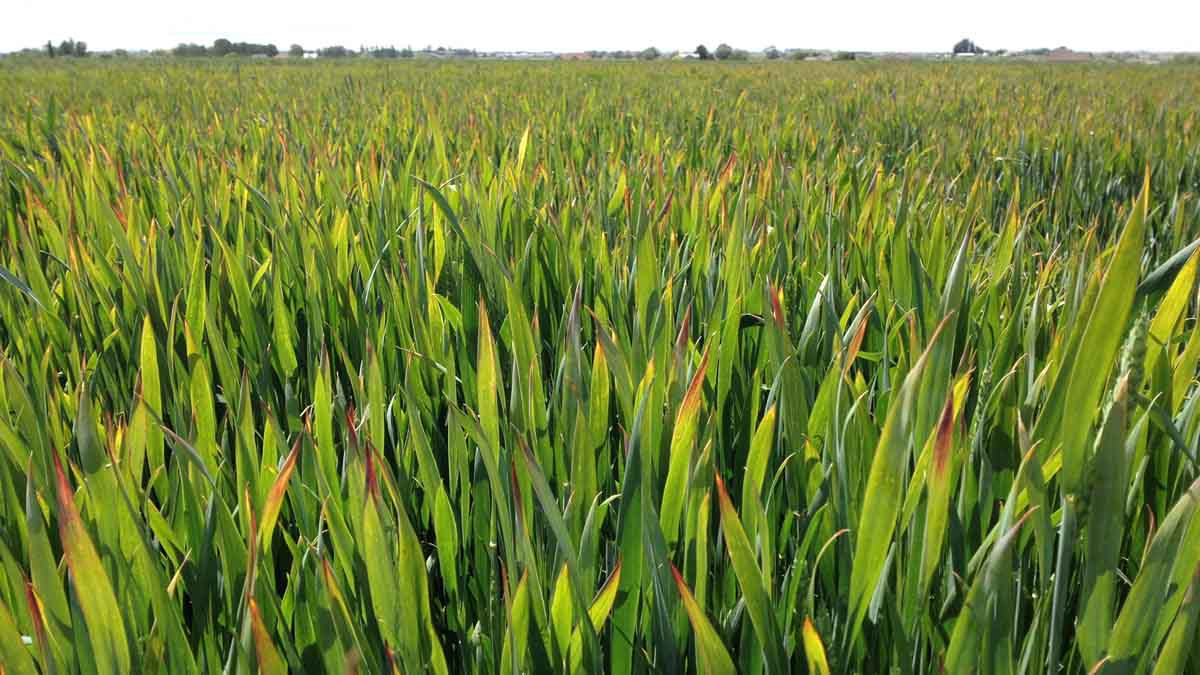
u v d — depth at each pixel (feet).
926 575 3.67
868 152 23.91
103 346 7.20
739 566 3.35
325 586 3.45
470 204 10.54
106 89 56.54
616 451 6.15
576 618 3.89
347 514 5.02
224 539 4.11
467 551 5.23
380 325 7.77
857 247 8.68
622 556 4.09
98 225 10.84
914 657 3.97
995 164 23.86
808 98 46.26
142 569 3.86
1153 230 15.24
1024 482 3.71
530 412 5.11
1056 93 55.26
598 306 7.87
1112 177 20.97
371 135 21.27
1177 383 4.60
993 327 7.26
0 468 4.50
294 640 4.32
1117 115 34.94
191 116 32.65
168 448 6.39
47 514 4.69
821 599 4.56
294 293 8.93
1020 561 4.21
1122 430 3.11
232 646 3.67
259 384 7.11
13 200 14.85
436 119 25.22
